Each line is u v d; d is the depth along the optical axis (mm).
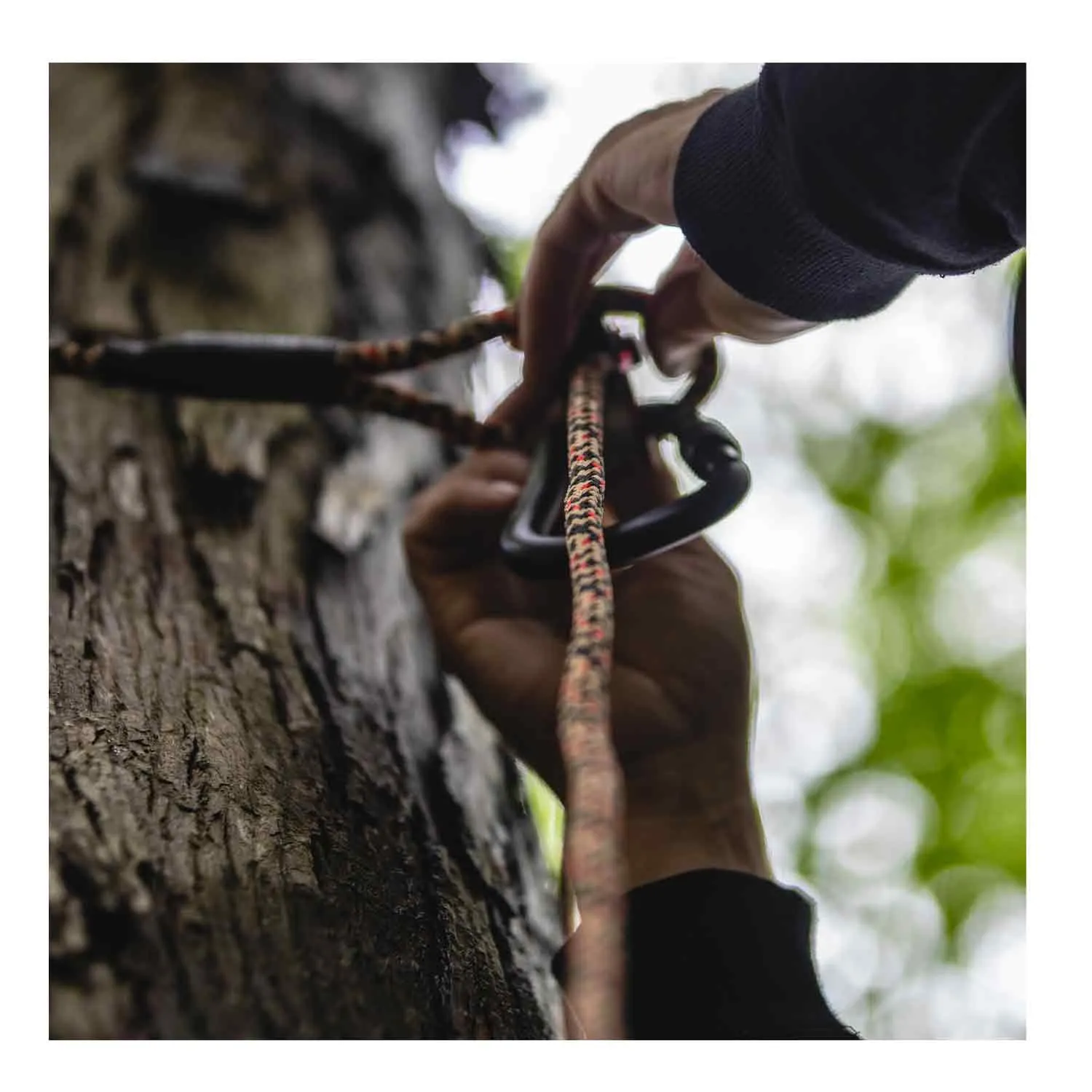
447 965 867
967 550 3615
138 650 1049
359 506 1458
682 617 1137
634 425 1139
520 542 984
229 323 1636
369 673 1231
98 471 1310
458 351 1155
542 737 1115
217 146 1870
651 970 917
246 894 788
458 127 2447
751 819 1095
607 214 1044
